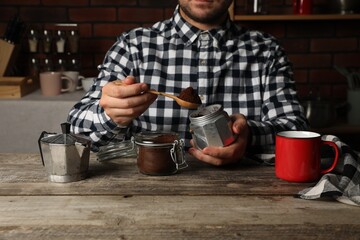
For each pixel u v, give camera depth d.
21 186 1.00
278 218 0.83
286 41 2.70
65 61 2.56
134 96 1.14
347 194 0.91
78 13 2.68
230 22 1.65
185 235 0.77
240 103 1.62
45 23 2.67
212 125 1.10
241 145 1.15
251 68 1.63
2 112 2.11
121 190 0.98
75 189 0.98
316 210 0.87
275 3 2.66
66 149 1.01
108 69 1.60
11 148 2.14
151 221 0.81
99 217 0.83
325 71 2.73
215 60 1.60
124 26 2.70
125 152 1.22
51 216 0.84
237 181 1.05
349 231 0.79
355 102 2.41
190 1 1.52
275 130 1.35
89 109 1.34
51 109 2.12
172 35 1.62
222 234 0.77
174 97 1.15
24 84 2.24
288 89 1.62
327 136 1.22
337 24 2.69
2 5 2.65
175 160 1.08
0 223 0.81
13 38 2.41
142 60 1.60
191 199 0.93
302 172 1.04
